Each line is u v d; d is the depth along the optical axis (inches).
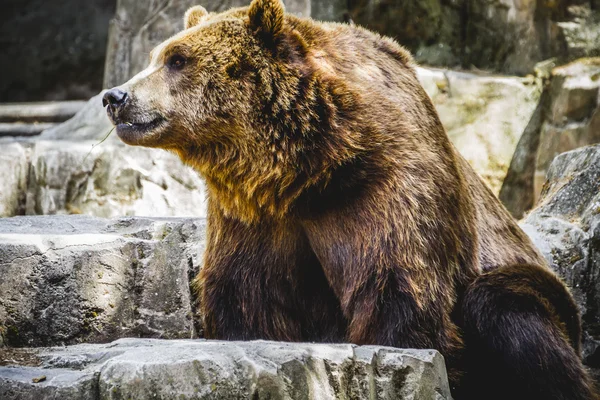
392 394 345.7
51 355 358.3
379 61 421.7
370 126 391.2
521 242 475.5
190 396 304.7
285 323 418.3
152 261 448.8
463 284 418.9
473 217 432.5
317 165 389.7
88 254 424.8
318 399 327.0
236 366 314.5
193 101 396.2
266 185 396.2
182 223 475.2
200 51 398.6
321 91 391.5
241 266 414.6
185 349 321.7
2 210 687.7
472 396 422.9
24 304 408.5
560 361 412.2
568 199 570.6
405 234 388.5
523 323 410.9
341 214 396.5
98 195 691.4
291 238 411.8
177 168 695.1
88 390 303.7
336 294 413.7
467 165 467.2
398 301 388.5
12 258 407.5
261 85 393.4
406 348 375.6
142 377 302.0
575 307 451.5
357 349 351.6
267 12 395.9
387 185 390.0
